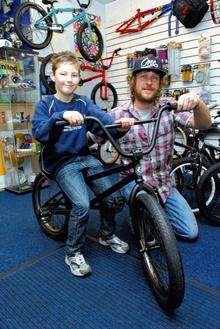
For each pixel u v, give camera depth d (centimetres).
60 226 229
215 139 349
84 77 454
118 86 475
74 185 182
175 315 148
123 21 446
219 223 245
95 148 205
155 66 188
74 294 168
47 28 363
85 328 143
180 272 134
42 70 357
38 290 173
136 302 159
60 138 187
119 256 206
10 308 159
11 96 355
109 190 184
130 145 205
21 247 224
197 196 241
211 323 142
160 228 139
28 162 389
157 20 402
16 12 337
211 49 354
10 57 344
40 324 147
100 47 421
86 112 194
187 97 168
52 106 187
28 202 326
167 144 209
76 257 188
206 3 337
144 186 161
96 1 454
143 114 204
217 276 178
